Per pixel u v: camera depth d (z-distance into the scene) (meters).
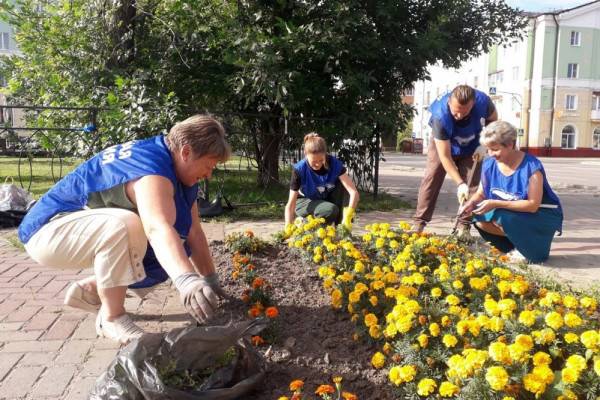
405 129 8.95
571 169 21.22
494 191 4.68
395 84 9.05
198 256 2.95
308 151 4.58
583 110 43.75
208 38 8.56
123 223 2.47
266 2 8.43
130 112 6.71
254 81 7.50
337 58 8.18
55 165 14.57
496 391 1.84
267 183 8.69
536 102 43.69
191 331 2.06
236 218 6.75
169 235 2.14
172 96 7.43
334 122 8.39
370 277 3.00
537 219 4.46
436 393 2.08
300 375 2.35
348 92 8.57
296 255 4.07
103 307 2.72
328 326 2.82
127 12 8.27
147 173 2.34
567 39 42.69
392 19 8.40
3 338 2.83
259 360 2.32
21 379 2.40
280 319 2.94
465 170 5.33
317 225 4.00
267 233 5.76
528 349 1.93
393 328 2.32
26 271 4.14
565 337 2.09
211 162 2.44
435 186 5.37
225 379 2.10
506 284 2.82
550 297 2.55
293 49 7.57
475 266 3.19
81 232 2.52
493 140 4.45
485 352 1.91
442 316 2.40
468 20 9.21
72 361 2.58
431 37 8.13
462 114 4.76
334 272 3.28
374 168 8.73
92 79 7.88
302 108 8.65
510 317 2.32
